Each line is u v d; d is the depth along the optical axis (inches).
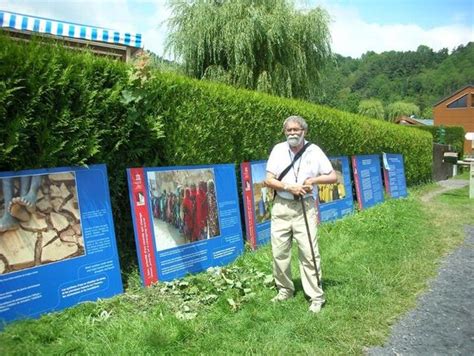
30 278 158.9
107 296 180.9
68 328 150.9
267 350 148.0
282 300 193.0
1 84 151.8
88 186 182.9
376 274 234.4
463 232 366.6
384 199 525.3
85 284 174.7
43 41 176.2
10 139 158.6
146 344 144.6
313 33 684.1
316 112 394.0
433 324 181.3
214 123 261.3
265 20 644.1
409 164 693.9
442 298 211.5
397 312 190.9
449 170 1039.6
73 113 178.4
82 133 182.1
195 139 247.3
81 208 178.9
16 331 141.8
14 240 156.3
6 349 133.2
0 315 149.4
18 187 159.8
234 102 279.0
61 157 177.9
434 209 483.2
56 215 169.9
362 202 466.0
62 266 168.9
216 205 251.9
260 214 294.0
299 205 189.8
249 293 195.5
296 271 234.8
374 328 172.6
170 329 153.7
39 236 163.5
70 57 175.8
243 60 650.8
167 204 218.1
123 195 213.8
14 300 153.6
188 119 241.3
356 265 248.1
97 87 187.3
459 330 176.7
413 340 166.1
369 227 348.8
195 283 204.7
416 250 294.4
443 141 1409.9
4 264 152.7
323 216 386.3
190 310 175.5
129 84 198.8
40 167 171.0
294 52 681.0
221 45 653.9
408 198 560.4
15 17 277.0
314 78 720.3
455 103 2260.1
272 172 192.9
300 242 189.5
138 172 205.5
